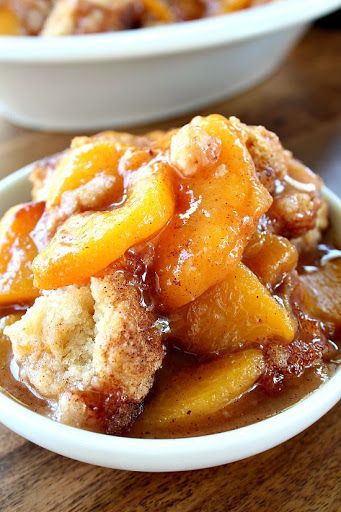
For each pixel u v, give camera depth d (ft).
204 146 1.04
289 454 1.08
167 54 1.65
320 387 1.03
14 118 1.88
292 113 1.91
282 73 2.14
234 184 1.04
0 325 1.11
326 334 1.12
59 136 1.84
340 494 1.04
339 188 1.60
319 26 2.42
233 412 1.02
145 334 1.00
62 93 1.73
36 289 1.11
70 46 1.62
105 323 0.99
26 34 2.00
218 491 1.04
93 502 1.03
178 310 1.04
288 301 1.08
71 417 0.98
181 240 1.02
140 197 1.01
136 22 1.97
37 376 1.02
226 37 1.67
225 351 1.05
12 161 1.72
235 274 1.04
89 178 1.10
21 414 0.98
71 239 1.02
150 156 1.09
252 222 1.04
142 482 1.05
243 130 1.11
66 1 1.90
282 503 1.03
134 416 1.01
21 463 1.08
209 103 1.95
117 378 0.99
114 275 1.01
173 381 1.04
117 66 1.66
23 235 1.14
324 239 1.26
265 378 1.04
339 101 1.97
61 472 1.07
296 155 1.71
